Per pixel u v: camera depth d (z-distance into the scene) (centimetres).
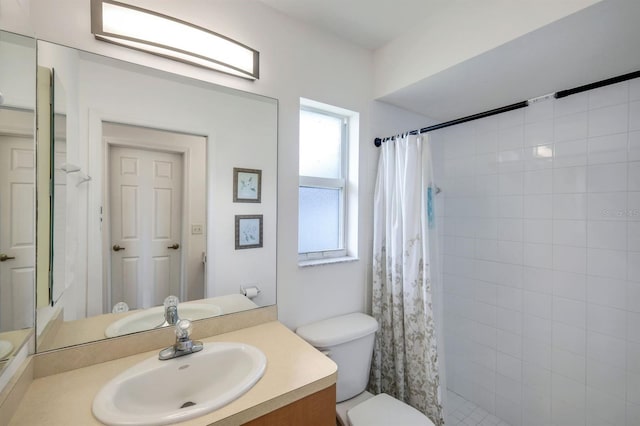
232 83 130
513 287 181
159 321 116
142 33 107
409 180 156
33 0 92
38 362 90
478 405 200
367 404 135
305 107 163
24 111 81
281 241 146
